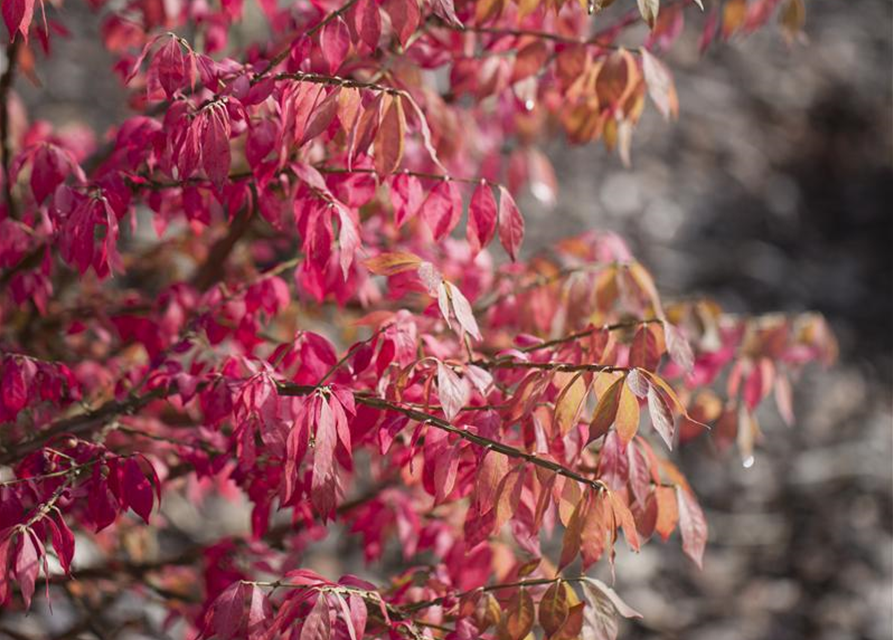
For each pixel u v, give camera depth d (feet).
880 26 18.52
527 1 5.35
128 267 6.66
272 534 6.08
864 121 16.43
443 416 5.19
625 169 14.61
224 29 6.13
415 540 5.98
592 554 4.93
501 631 5.02
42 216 5.53
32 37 6.23
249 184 5.52
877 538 10.28
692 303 6.17
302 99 5.03
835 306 13.34
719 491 10.64
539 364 5.07
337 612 4.91
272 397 5.04
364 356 5.14
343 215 5.12
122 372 5.89
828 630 9.40
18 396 5.31
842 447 11.23
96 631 6.13
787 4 6.22
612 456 5.03
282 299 5.56
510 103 6.23
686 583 9.70
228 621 4.91
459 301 5.03
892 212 14.97
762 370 6.15
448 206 5.26
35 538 4.92
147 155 5.36
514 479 4.95
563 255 6.24
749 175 15.12
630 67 5.57
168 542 8.36
